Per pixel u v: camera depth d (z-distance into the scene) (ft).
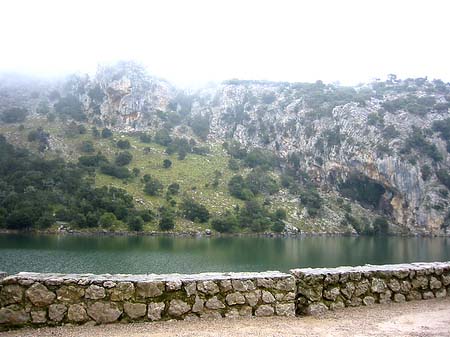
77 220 396.57
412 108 635.25
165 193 500.74
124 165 557.33
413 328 29.30
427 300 38.09
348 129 621.31
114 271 200.03
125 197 453.58
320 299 34.14
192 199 497.46
